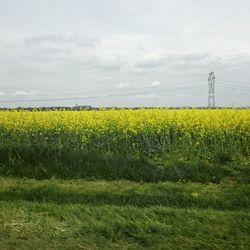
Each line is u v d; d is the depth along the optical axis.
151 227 6.14
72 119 16.22
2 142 15.79
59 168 11.41
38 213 7.09
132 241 5.70
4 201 8.39
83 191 9.46
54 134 16.17
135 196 8.80
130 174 11.03
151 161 13.18
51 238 5.70
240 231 6.09
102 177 11.09
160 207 7.56
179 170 11.01
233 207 8.02
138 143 15.09
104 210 7.25
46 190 9.31
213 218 6.77
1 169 11.55
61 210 7.27
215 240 5.71
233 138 15.10
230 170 11.41
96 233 5.92
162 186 10.06
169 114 17.11
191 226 6.31
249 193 8.98
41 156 12.05
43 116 17.12
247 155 14.31
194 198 8.55
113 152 14.89
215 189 10.01
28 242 5.54
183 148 14.78
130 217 6.82
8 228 6.10
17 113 18.06
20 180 11.02
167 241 5.66
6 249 5.27
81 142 15.55
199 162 12.05
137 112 17.48
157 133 15.10
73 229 6.06
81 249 5.36
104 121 15.88
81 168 11.38
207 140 15.18
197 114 17.28
